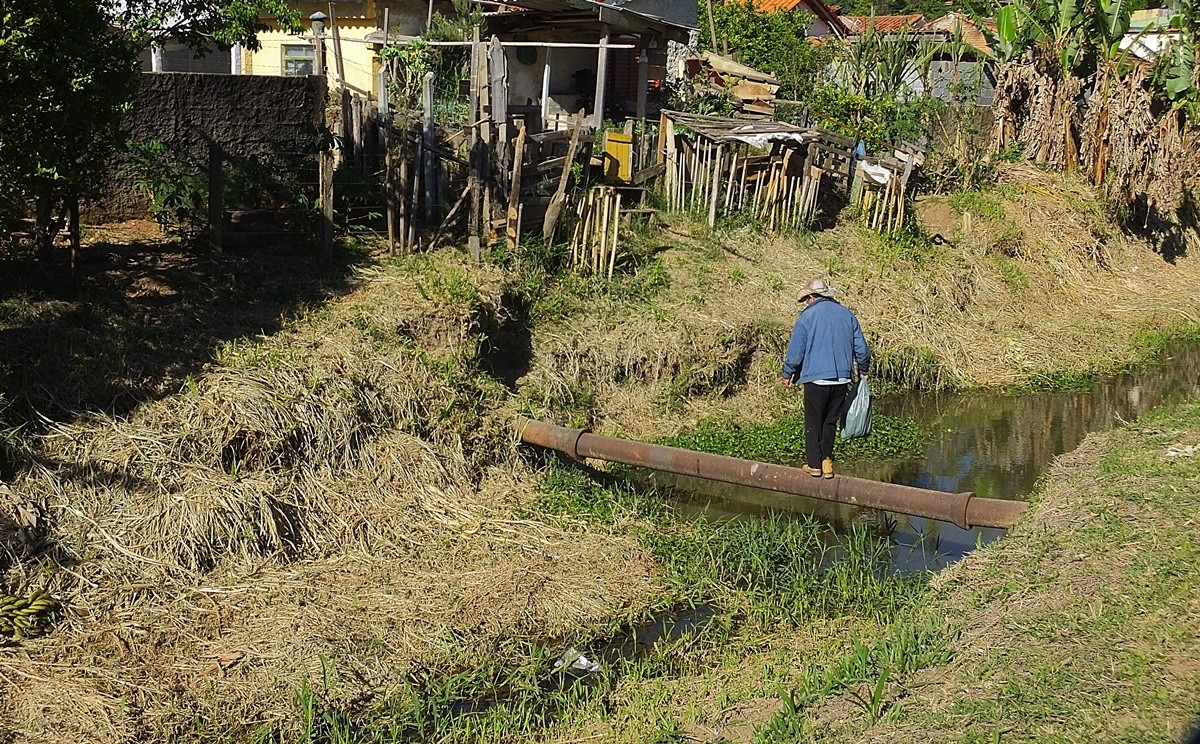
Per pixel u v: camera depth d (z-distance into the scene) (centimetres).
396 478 1023
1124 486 920
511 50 2320
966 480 1241
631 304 1451
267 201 1402
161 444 910
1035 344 1795
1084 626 694
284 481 952
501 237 1395
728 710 723
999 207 2111
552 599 905
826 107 2273
